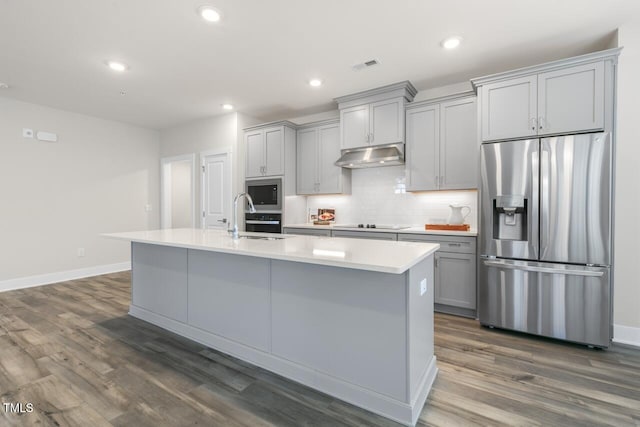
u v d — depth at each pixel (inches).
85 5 86.5
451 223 137.2
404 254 67.9
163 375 81.0
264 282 84.4
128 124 212.8
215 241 93.3
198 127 206.2
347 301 70.6
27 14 90.5
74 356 90.9
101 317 123.1
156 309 115.8
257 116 194.7
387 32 100.7
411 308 64.5
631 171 97.0
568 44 107.8
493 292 110.7
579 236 97.7
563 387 75.4
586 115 97.9
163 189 228.2
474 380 78.5
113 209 204.7
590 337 96.0
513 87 108.7
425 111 138.6
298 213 185.3
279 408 68.1
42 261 174.6
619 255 98.9
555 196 100.7
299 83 141.4
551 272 100.5
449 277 125.7
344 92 152.4
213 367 85.2
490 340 102.6
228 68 126.4
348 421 64.1
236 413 66.4
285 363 80.4
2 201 161.2
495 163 110.0
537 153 103.3
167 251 111.0
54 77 134.8
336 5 87.2
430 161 137.5
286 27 97.8
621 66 97.3
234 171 188.2
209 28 98.3
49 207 177.0
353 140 154.6
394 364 64.9
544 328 102.2
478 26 97.3
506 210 108.7
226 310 93.6
